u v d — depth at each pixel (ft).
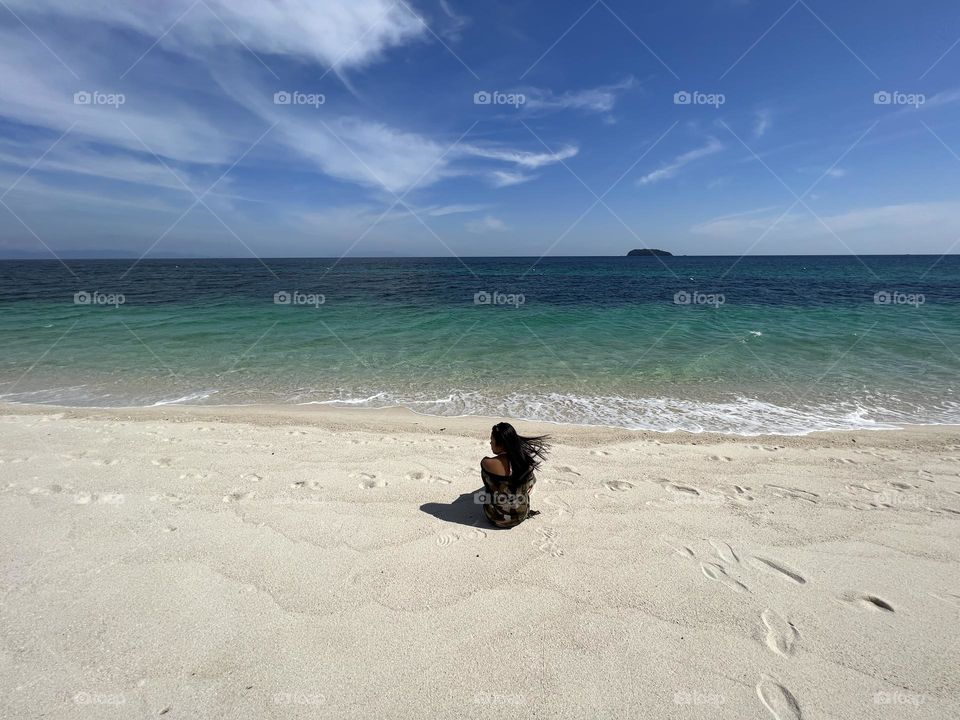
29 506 14.73
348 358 40.40
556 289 112.68
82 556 12.07
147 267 284.00
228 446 20.68
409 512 14.58
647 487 16.62
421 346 44.98
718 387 31.83
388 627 9.68
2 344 44.93
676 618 10.00
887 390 30.60
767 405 28.48
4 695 7.98
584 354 41.27
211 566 11.71
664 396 30.27
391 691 8.15
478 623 9.81
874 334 48.32
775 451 20.70
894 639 9.43
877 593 10.87
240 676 8.43
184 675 8.43
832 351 41.01
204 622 9.75
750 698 8.09
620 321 59.67
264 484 16.52
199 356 41.04
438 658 8.88
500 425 13.57
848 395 29.89
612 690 8.21
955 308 67.41
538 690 8.21
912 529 13.82
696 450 20.85
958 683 8.40
